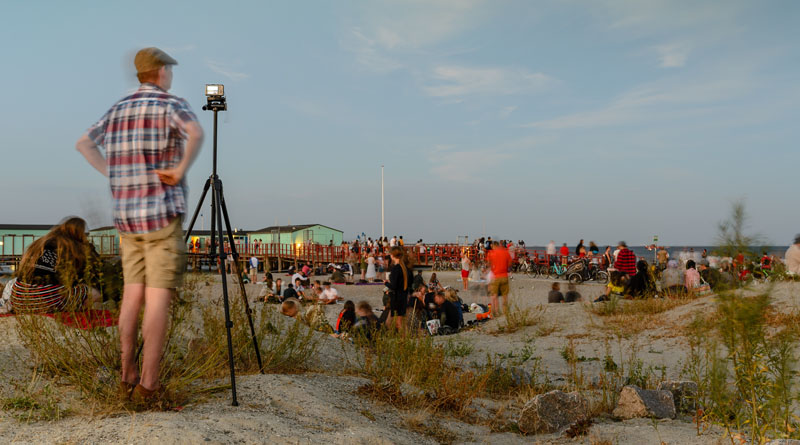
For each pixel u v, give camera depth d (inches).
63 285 171.6
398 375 194.4
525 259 1295.5
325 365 224.4
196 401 143.2
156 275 126.3
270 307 231.5
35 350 156.6
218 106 157.6
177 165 127.4
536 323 474.0
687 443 147.6
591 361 329.1
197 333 203.3
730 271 126.2
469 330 483.5
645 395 187.5
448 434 154.1
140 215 123.0
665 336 382.6
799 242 399.5
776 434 129.6
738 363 132.0
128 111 124.7
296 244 1786.4
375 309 697.6
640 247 2930.6
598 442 152.5
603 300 552.4
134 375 135.3
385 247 1413.6
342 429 137.0
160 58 129.3
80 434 112.7
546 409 170.1
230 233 171.6
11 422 119.1
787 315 281.7
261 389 159.0
